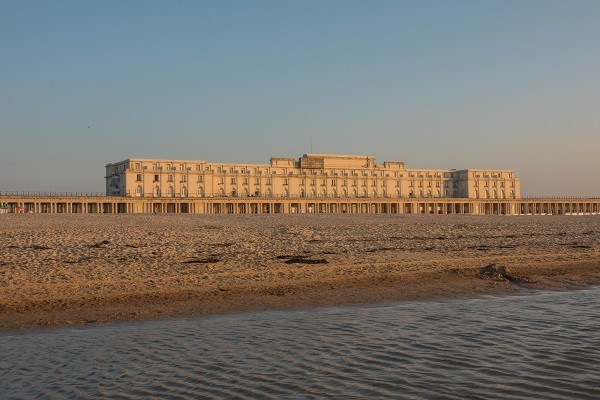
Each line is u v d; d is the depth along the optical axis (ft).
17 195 358.64
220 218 254.68
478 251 121.08
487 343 48.32
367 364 42.50
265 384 38.19
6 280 79.77
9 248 117.50
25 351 46.85
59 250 115.24
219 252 115.96
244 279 82.17
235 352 45.93
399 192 527.81
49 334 53.11
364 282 80.94
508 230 182.91
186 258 105.60
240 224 208.74
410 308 65.05
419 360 43.45
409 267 94.38
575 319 57.98
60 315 61.00
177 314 61.93
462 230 181.78
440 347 47.09
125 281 79.66
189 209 417.08
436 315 60.59
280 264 98.43
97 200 380.58
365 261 103.35
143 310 63.52
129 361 43.68
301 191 489.67
